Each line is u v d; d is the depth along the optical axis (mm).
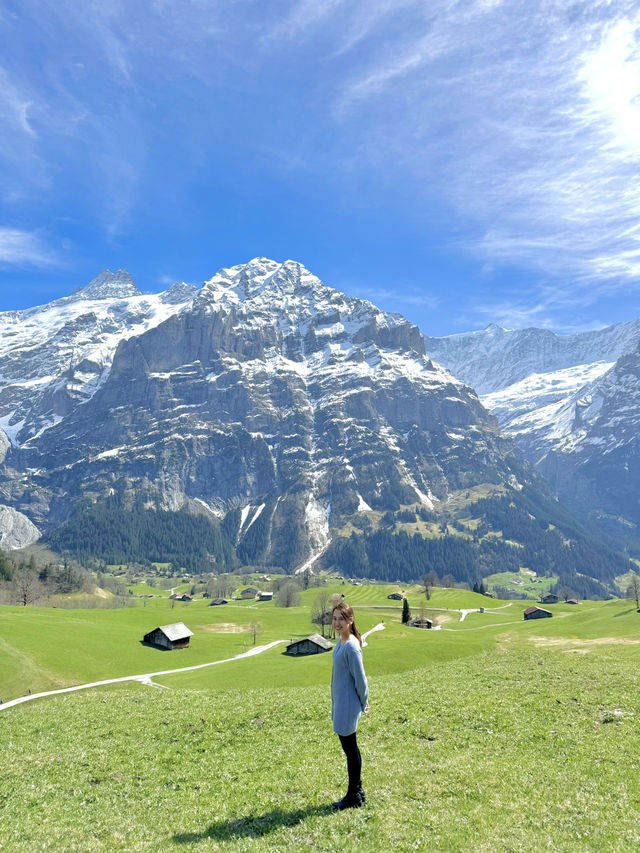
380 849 13258
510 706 28359
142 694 39719
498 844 13242
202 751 24406
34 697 93000
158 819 16453
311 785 18031
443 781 17703
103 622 172750
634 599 192875
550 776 18031
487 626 198375
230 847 13891
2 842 15102
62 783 20953
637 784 17094
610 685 32500
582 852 12695
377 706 30219
